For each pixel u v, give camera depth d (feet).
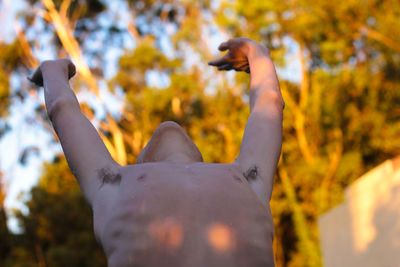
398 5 53.21
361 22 54.80
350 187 26.71
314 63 62.23
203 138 63.31
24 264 52.03
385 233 22.59
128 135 68.33
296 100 63.46
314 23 55.77
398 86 59.00
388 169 22.66
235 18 56.34
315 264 42.91
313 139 61.57
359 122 57.88
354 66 61.21
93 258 53.83
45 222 55.88
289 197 48.73
